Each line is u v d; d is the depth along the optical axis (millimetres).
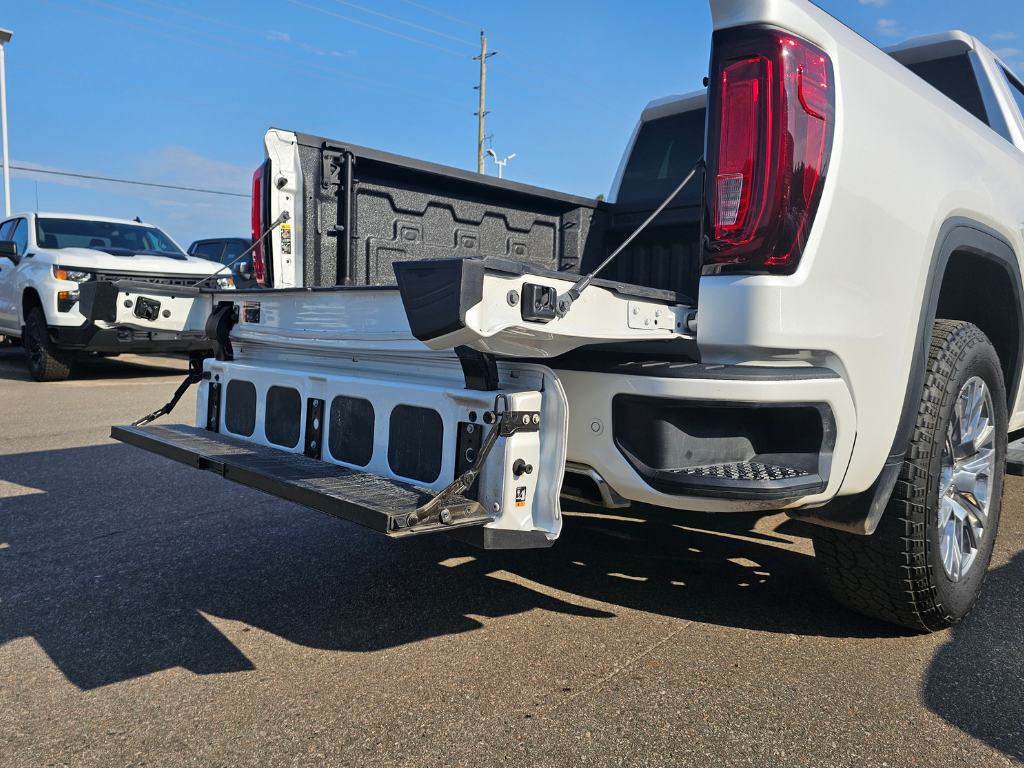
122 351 9266
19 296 9680
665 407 2064
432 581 3148
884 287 2266
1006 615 2855
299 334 2881
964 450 2695
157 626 2721
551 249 4102
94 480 4863
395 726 2082
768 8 1976
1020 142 3617
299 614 2822
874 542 2502
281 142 3096
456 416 2252
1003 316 3176
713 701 2209
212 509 4215
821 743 2004
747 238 2016
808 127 2004
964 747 1995
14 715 2152
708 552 3510
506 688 2281
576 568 3299
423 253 3561
